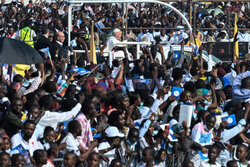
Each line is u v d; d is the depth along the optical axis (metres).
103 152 22.16
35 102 23.55
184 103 25.25
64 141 21.38
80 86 27.84
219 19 55.66
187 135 22.78
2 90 23.77
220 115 26.06
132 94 26.36
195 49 36.38
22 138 20.69
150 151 21.70
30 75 29.59
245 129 24.69
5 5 68.44
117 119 22.69
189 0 46.19
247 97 27.09
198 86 27.28
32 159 20.08
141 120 25.02
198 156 22.80
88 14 57.34
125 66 32.22
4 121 22.08
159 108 25.83
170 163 22.80
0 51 26.69
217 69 33.94
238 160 23.27
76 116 22.83
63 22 50.66
